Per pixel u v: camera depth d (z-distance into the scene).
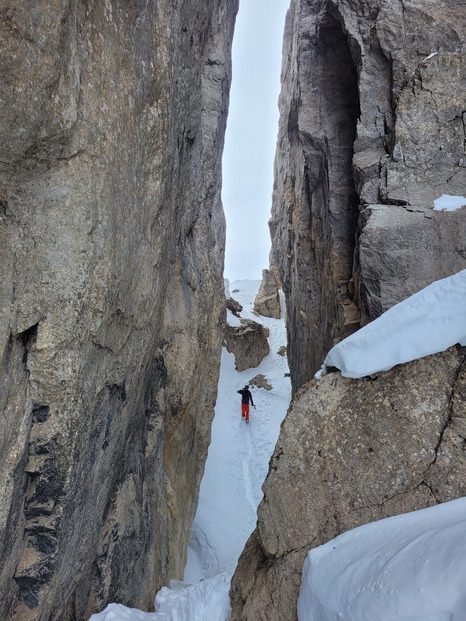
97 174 2.72
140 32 3.32
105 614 3.61
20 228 2.33
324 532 2.83
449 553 2.03
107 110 2.83
